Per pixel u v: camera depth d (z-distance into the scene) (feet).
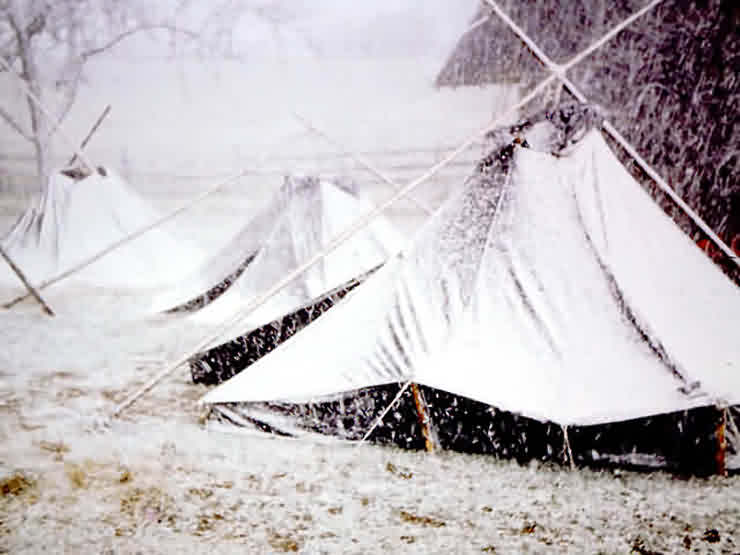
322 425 12.37
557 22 28.99
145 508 9.88
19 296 24.67
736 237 20.02
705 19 21.48
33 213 30.17
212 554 8.68
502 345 11.60
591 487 10.51
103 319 21.93
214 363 15.96
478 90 78.64
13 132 73.00
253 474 11.09
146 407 14.37
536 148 14.23
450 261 12.83
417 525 9.48
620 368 10.97
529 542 9.01
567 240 12.24
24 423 13.21
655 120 23.18
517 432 10.98
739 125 20.63
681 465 10.61
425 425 11.68
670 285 11.93
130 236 24.80
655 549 8.83
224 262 22.94
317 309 16.02
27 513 9.62
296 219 22.16
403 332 12.44
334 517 9.70
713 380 10.50
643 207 12.81
